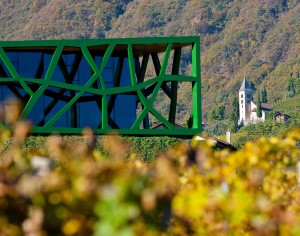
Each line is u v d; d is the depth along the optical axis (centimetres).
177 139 5622
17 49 5847
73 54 5969
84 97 5938
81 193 1068
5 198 1082
